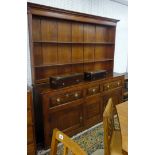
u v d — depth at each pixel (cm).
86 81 276
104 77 307
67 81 246
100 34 342
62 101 236
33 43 239
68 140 98
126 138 120
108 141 142
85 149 227
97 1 328
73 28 293
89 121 281
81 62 309
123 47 408
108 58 365
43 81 259
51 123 228
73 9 291
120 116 154
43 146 230
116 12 373
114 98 321
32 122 197
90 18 285
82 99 263
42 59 264
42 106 216
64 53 290
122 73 375
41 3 248
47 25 259
